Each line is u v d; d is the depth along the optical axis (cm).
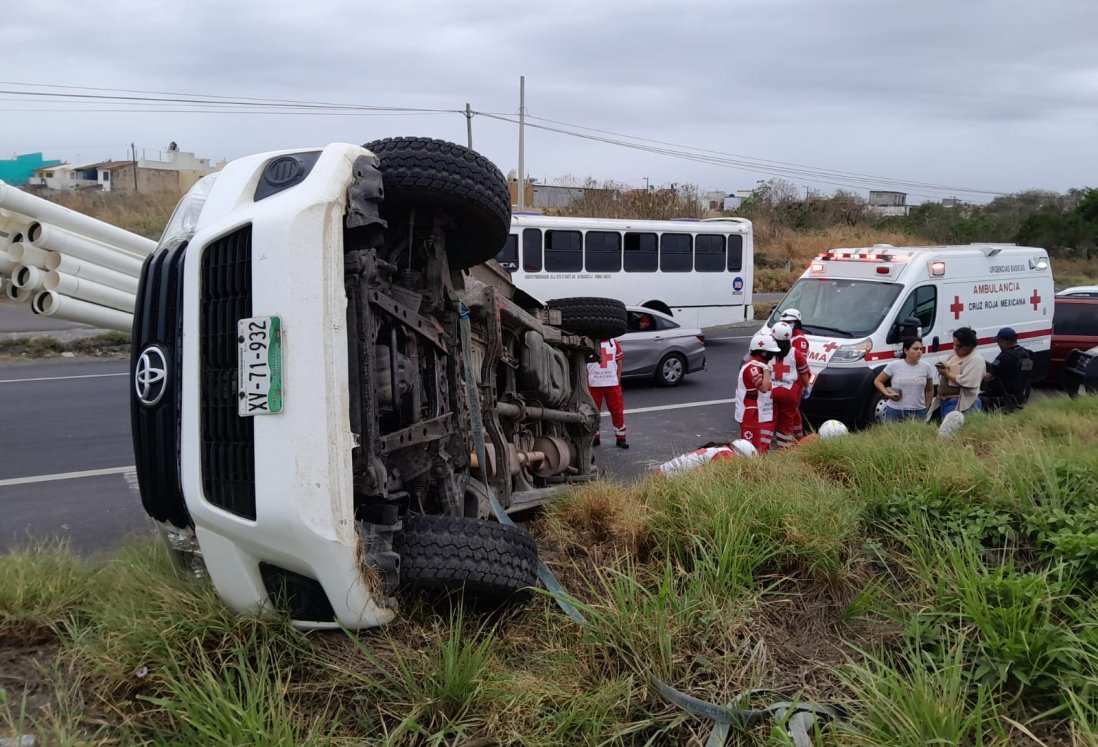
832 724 290
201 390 312
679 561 417
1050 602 345
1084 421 798
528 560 355
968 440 705
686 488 475
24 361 1502
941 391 936
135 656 306
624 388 1395
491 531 346
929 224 5138
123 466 802
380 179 323
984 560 433
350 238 327
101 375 1355
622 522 457
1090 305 1488
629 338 1361
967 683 308
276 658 309
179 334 320
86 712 288
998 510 473
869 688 300
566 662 326
